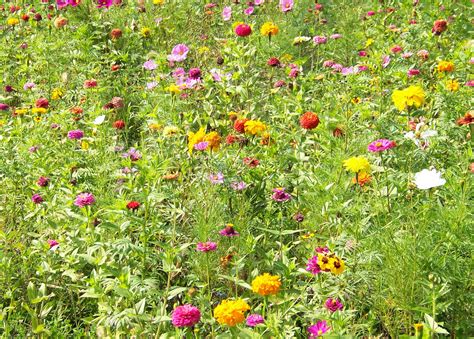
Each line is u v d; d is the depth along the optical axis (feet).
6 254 10.21
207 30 17.52
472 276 9.29
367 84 13.61
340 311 8.74
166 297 9.18
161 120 12.29
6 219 11.11
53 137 12.24
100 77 14.56
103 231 10.17
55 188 11.19
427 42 14.71
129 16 17.83
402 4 16.62
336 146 11.52
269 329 8.66
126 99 14.12
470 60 13.37
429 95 12.50
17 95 14.43
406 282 9.27
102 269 9.39
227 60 14.29
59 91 13.64
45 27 17.38
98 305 9.45
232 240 10.41
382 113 12.21
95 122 11.97
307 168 11.45
